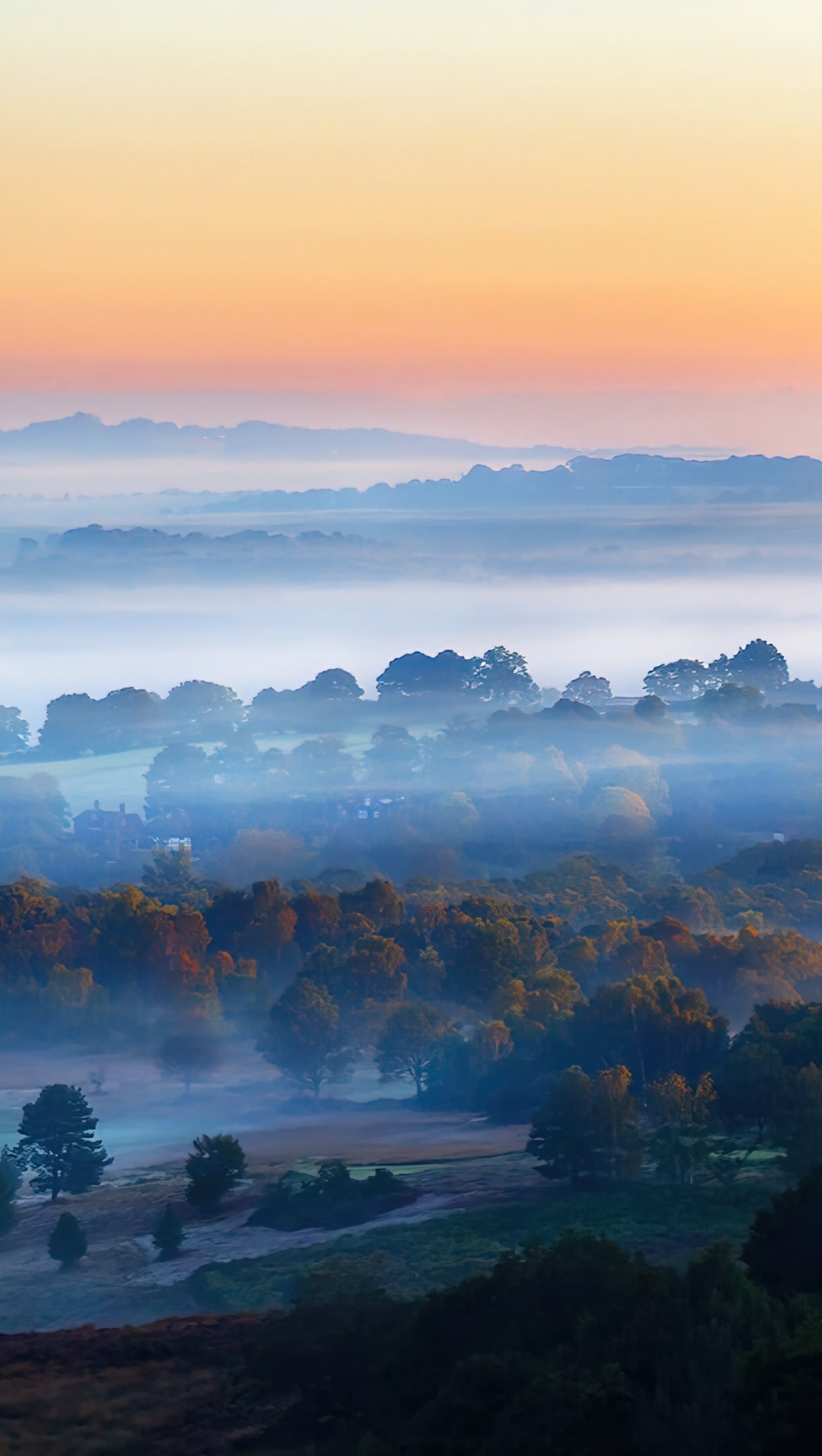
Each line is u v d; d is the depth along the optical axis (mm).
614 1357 101250
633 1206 190500
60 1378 123000
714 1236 172250
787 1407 91125
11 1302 178500
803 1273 118750
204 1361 126688
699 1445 90250
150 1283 184000
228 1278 176875
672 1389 95625
